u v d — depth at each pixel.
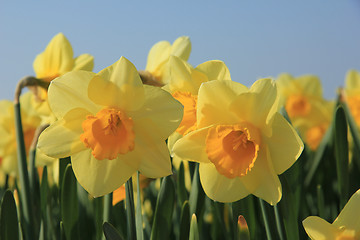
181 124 0.65
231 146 0.63
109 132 0.62
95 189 0.62
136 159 0.62
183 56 0.73
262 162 0.62
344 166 0.68
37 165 0.80
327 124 1.38
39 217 0.71
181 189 0.70
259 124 0.62
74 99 0.62
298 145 0.61
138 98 0.61
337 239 0.58
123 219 0.73
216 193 0.62
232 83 0.61
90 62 0.79
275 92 0.61
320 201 0.70
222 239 0.74
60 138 0.62
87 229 0.71
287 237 0.62
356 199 0.58
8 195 0.64
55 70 0.79
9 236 0.64
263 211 0.63
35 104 0.79
